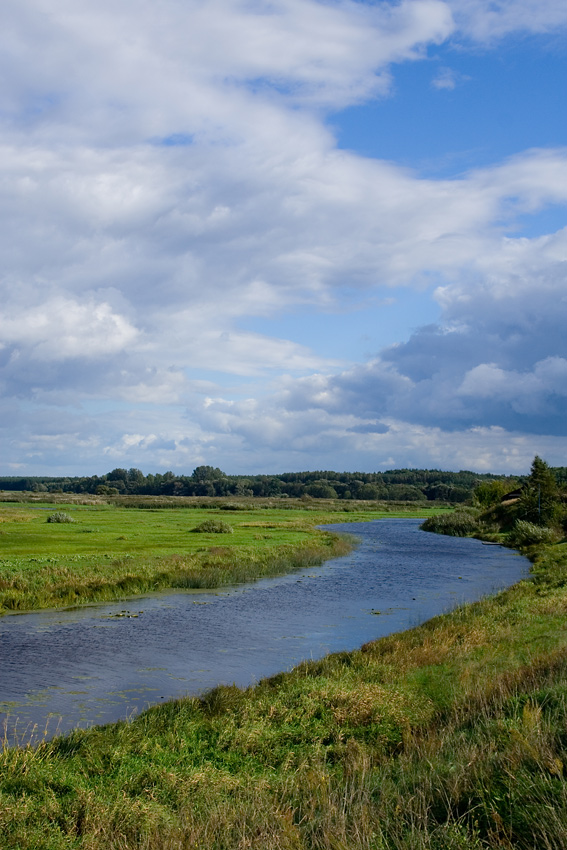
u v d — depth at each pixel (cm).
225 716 1314
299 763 1062
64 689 1658
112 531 6194
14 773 1035
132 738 1203
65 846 806
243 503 15112
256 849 697
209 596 3167
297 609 2834
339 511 14500
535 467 7862
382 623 2539
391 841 685
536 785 718
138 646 2127
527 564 4650
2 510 10181
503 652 1723
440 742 998
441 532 8200
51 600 2872
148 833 789
